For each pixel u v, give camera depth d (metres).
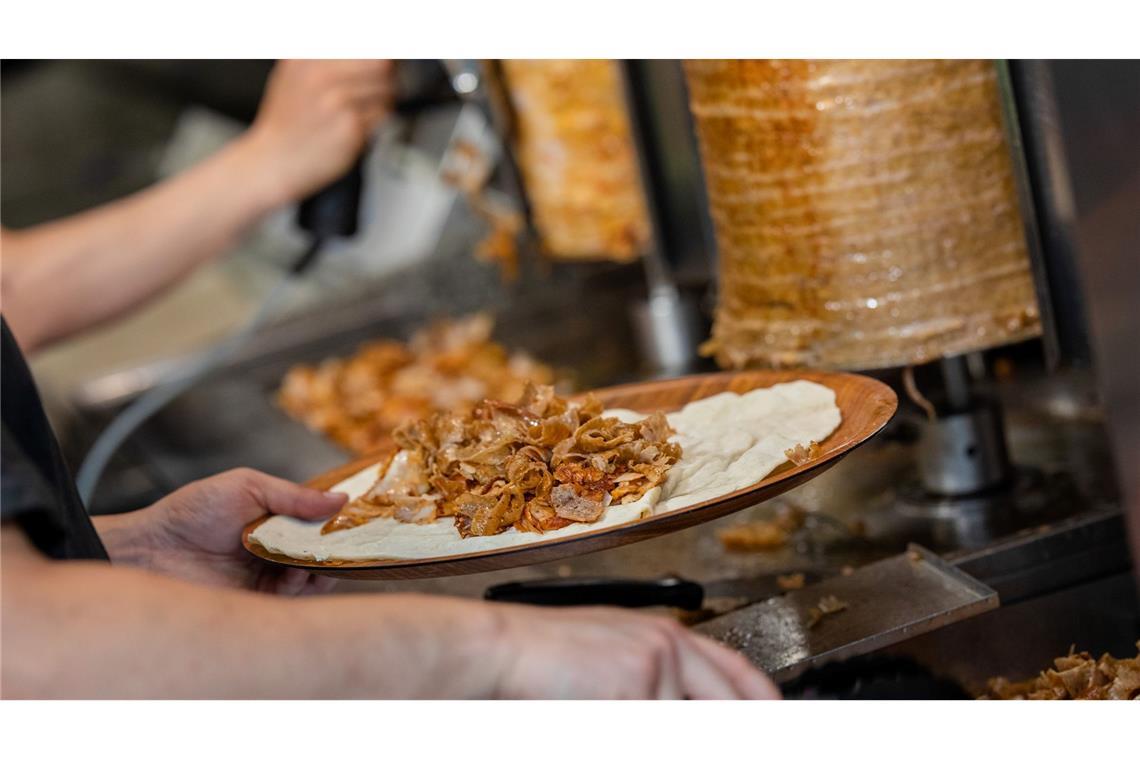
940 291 1.18
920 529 1.25
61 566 0.91
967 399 1.26
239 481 1.22
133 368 2.51
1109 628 1.17
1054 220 1.15
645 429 1.12
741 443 1.11
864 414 1.10
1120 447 0.96
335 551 1.08
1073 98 0.94
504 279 2.41
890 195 1.18
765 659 1.08
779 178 1.20
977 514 1.24
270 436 2.01
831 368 1.21
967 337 1.18
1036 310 1.18
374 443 1.88
